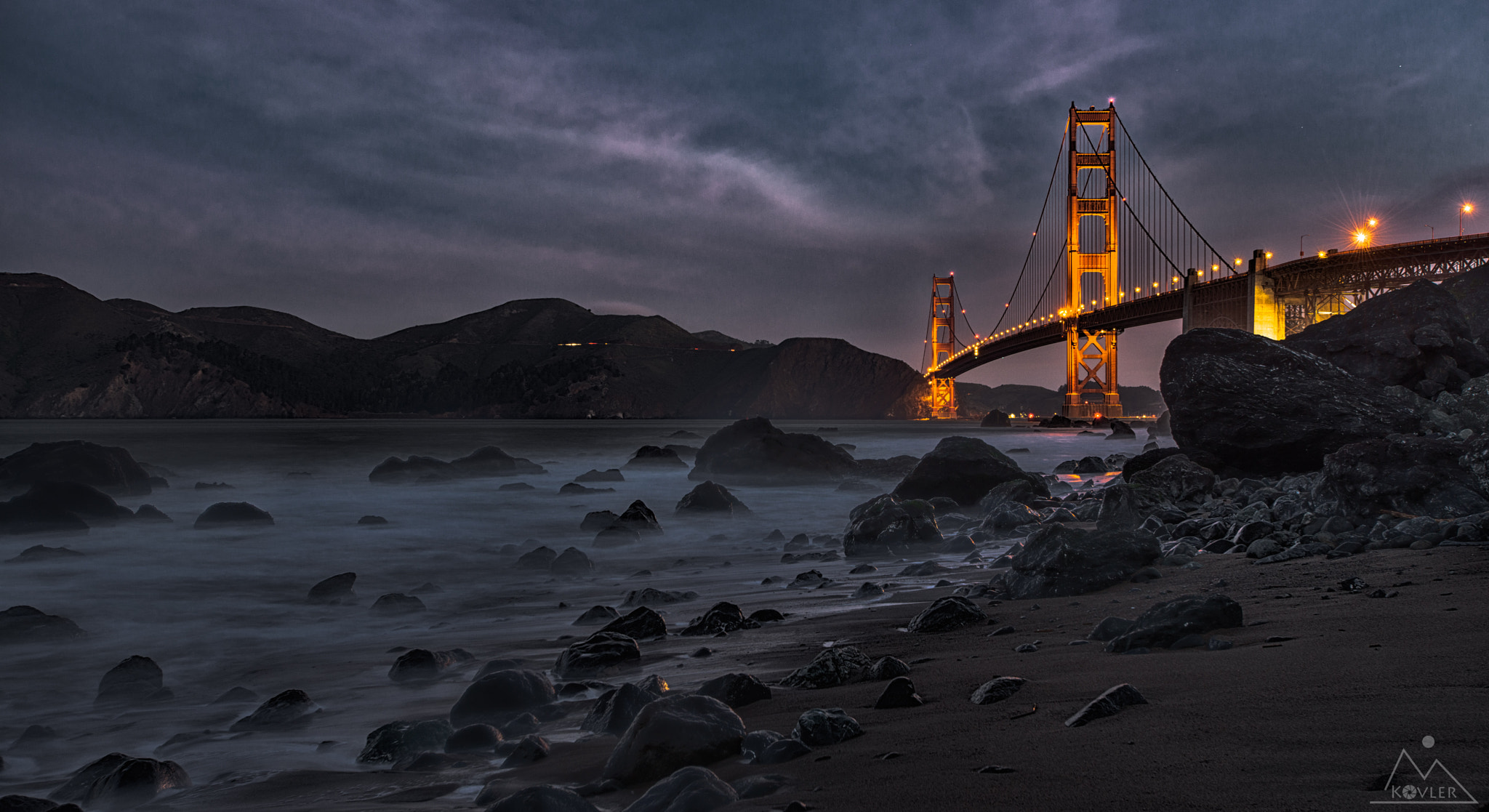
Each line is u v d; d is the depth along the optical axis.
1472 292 18.05
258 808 3.21
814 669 4.44
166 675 5.95
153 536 13.66
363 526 15.33
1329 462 8.55
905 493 16.06
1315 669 3.17
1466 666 2.93
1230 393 13.53
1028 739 2.76
